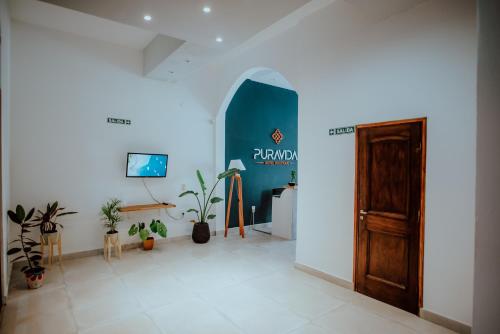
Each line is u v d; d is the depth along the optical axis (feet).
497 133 3.61
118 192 17.07
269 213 24.50
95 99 16.22
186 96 19.76
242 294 11.53
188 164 19.94
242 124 22.70
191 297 11.23
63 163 15.29
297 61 14.47
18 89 14.02
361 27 11.63
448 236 9.32
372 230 11.32
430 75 9.69
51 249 13.93
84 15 13.64
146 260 15.48
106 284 12.35
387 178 10.87
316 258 13.41
